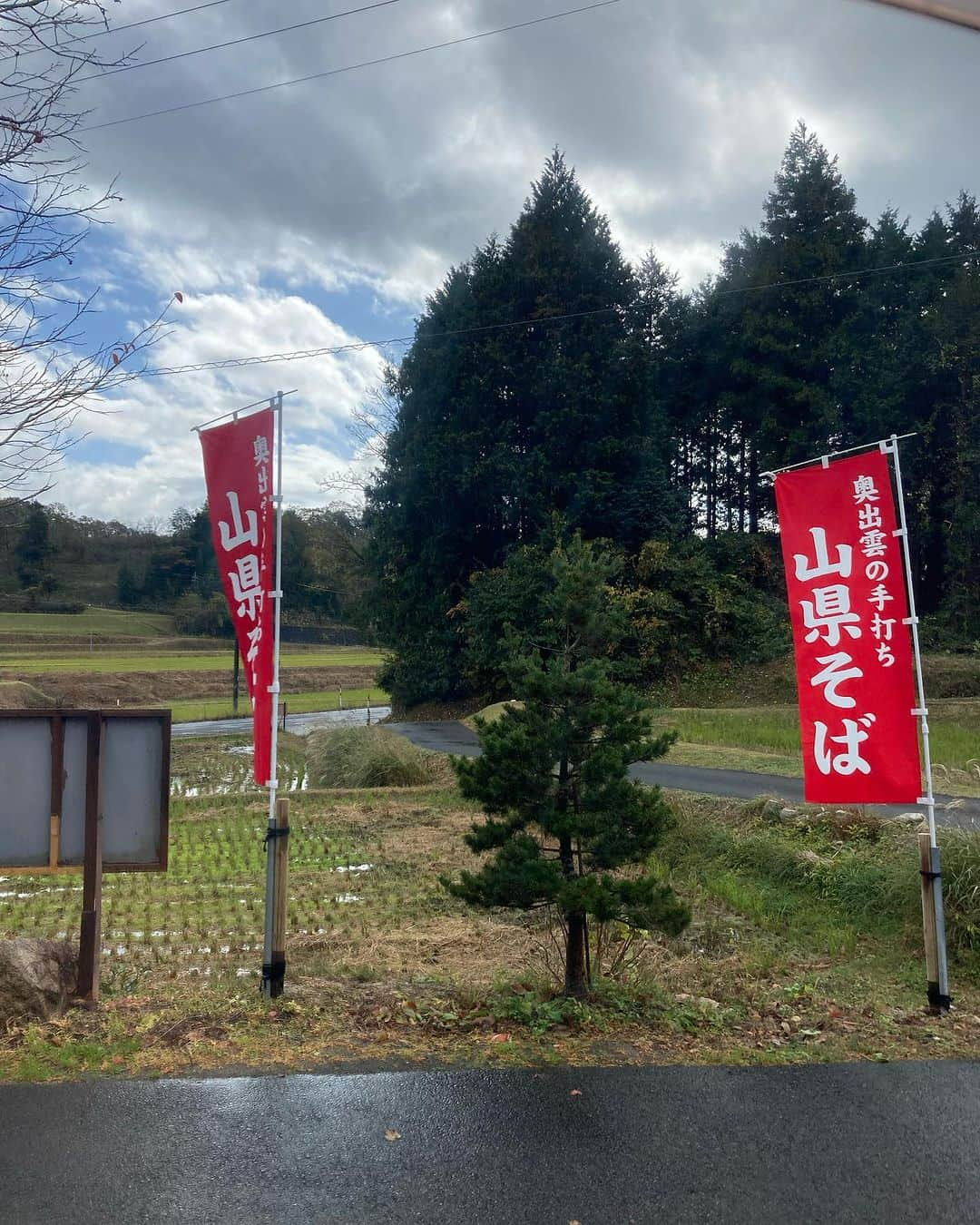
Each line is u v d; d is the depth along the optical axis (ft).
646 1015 17.39
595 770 17.80
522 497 97.35
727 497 135.74
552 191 102.73
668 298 126.93
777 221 113.80
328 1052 14.87
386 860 35.14
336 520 130.62
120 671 151.02
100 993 18.71
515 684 19.02
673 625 94.94
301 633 234.58
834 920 27.20
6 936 24.82
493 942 24.48
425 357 102.78
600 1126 12.47
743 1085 13.94
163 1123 12.28
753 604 99.91
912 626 18.85
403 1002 17.44
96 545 271.49
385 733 58.90
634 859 18.49
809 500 19.61
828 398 106.83
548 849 19.01
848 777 19.08
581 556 19.35
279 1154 11.56
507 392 101.35
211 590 256.11
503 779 18.19
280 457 19.35
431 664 103.60
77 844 17.20
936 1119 12.89
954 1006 19.30
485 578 96.63
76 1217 10.17
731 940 25.89
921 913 25.17
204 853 36.55
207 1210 10.34
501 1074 14.08
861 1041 16.34
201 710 123.95
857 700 19.04
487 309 101.24
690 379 126.52
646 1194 10.82
